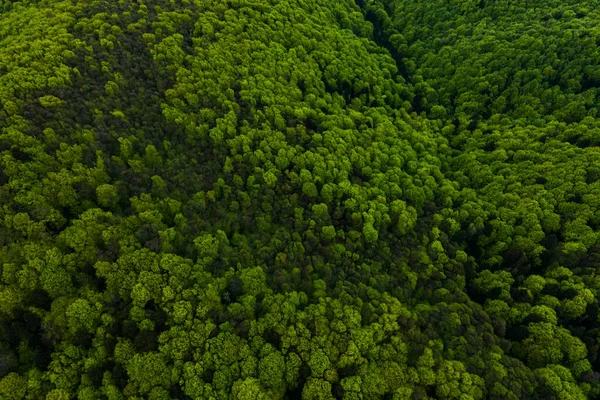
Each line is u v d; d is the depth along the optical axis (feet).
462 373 176.65
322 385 164.14
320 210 225.97
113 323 160.15
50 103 200.64
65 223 175.01
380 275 209.56
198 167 219.00
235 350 164.14
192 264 179.52
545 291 214.48
